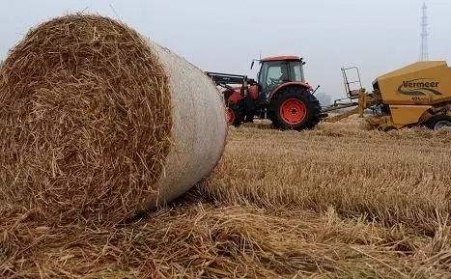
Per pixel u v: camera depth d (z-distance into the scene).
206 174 5.11
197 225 3.40
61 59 3.81
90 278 2.88
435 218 4.12
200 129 4.16
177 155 3.79
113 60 3.70
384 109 14.16
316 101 13.86
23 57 3.89
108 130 3.67
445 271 3.07
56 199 3.76
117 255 3.17
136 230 3.55
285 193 4.79
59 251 3.21
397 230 3.79
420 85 13.19
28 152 3.86
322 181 5.19
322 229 3.66
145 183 3.66
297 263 3.06
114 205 3.69
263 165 6.39
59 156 3.76
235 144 9.23
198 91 4.27
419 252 3.29
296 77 14.78
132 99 3.63
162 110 3.62
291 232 3.64
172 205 4.51
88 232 3.52
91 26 3.77
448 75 13.02
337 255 3.17
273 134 12.51
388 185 5.10
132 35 3.68
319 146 9.72
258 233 3.38
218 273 2.96
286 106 14.01
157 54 3.71
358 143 10.69
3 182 3.95
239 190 4.94
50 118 3.81
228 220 3.46
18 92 3.91
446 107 13.09
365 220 4.22
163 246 3.25
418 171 6.12
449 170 6.32
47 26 3.85
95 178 3.69
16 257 3.09
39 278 2.87
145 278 2.88
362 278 2.92
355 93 15.20
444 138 11.80
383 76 13.69
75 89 3.76
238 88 15.11
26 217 3.78
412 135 12.34
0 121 3.95
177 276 2.89
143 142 3.63
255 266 3.02
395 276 2.95
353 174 5.79
